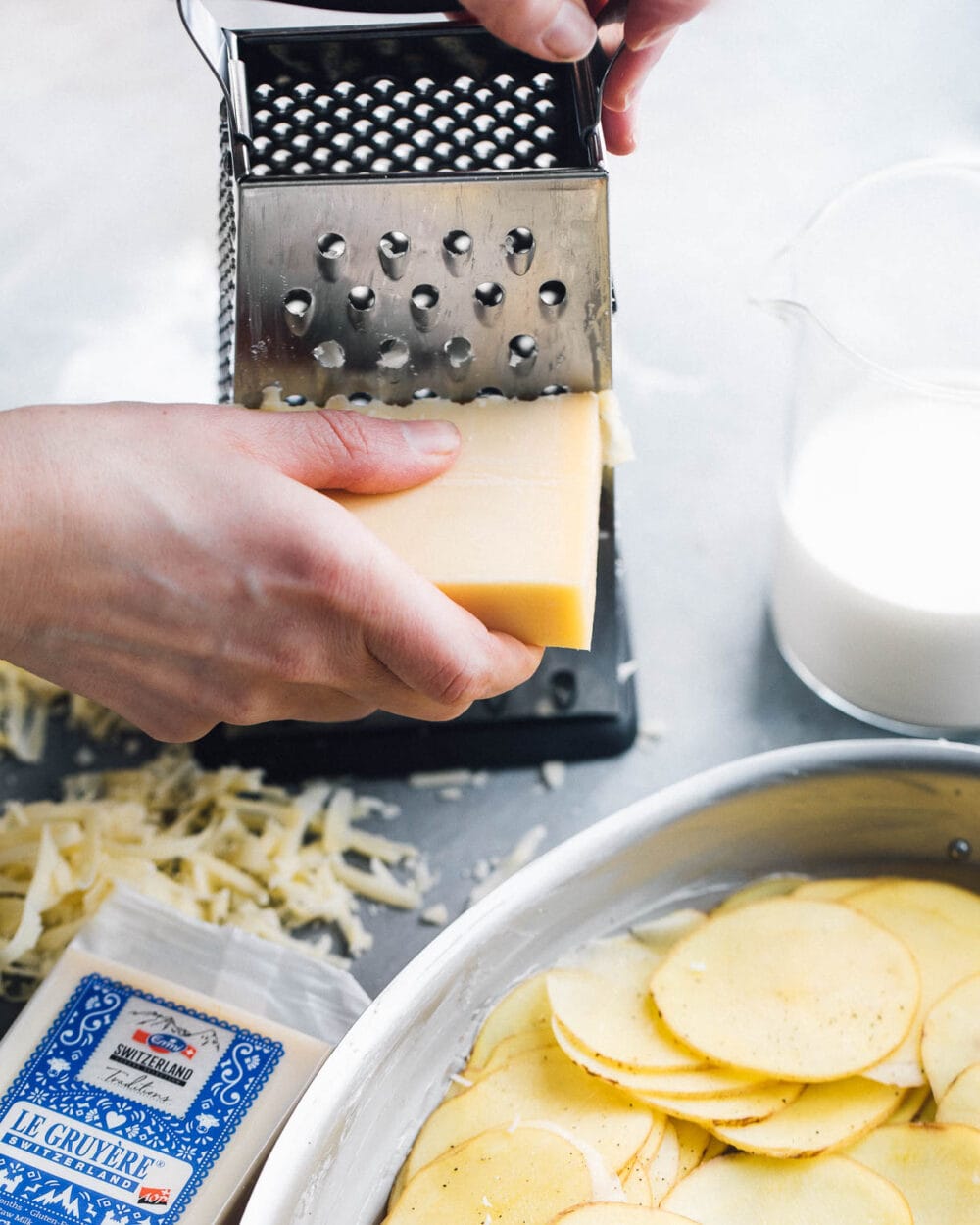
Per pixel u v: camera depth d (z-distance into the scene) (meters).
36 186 1.37
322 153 0.71
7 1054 0.75
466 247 0.67
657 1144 0.72
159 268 1.28
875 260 0.90
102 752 0.96
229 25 0.75
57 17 1.54
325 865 0.90
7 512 0.64
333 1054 0.66
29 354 1.21
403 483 0.72
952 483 0.84
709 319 1.19
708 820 0.78
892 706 0.92
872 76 1.36
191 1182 0.70
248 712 0.77
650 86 1.38
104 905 0.83
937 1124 0.71
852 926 0.78
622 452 0.79
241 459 0.68
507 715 0.92
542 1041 0.76
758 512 1.07
